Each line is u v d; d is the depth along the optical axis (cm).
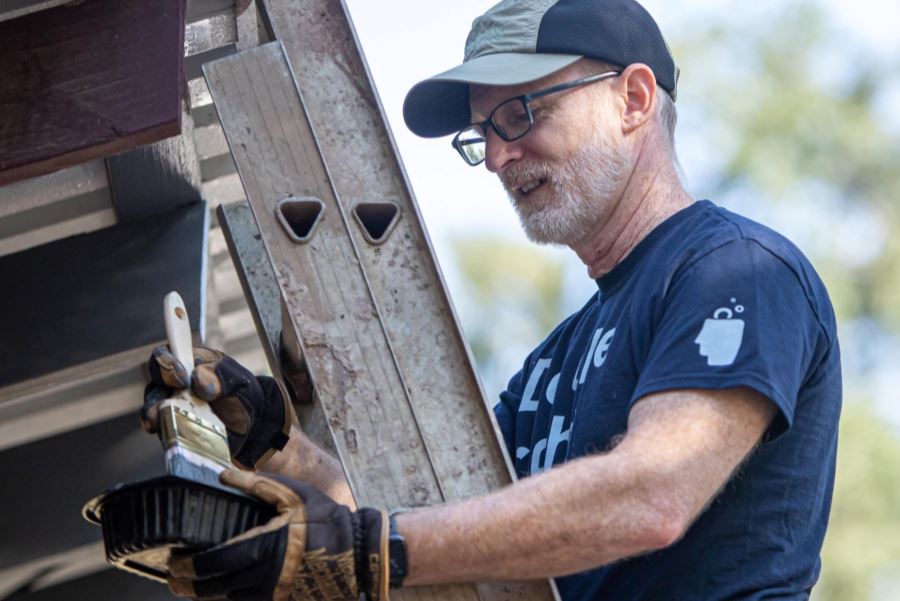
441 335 324
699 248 336
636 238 365
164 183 438
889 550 1112
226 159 465
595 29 367
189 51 425
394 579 290
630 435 305
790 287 329
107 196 440
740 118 1347
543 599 309
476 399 319
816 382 335
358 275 325
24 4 340
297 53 341
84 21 351
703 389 308
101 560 532
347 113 337
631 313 341
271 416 342
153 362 305
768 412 311
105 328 434
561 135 364
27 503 499
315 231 327
